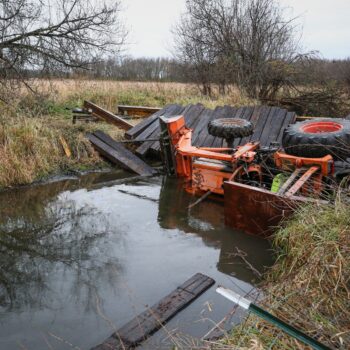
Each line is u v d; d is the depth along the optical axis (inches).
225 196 217.9
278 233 187.8
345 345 108.9
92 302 160.1
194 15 652.1
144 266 187.0
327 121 239.6
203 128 378.3
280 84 574.2
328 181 218.4
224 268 183.8
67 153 350.0
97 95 568.4
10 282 176.9
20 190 297.7
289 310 129.8
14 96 402.0
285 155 229.6
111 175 333.7
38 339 139.3
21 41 368.8
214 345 123.5
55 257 198.8
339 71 766.5
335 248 150.8
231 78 615.5
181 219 239.1
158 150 364.5
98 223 238.1
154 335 138.8
